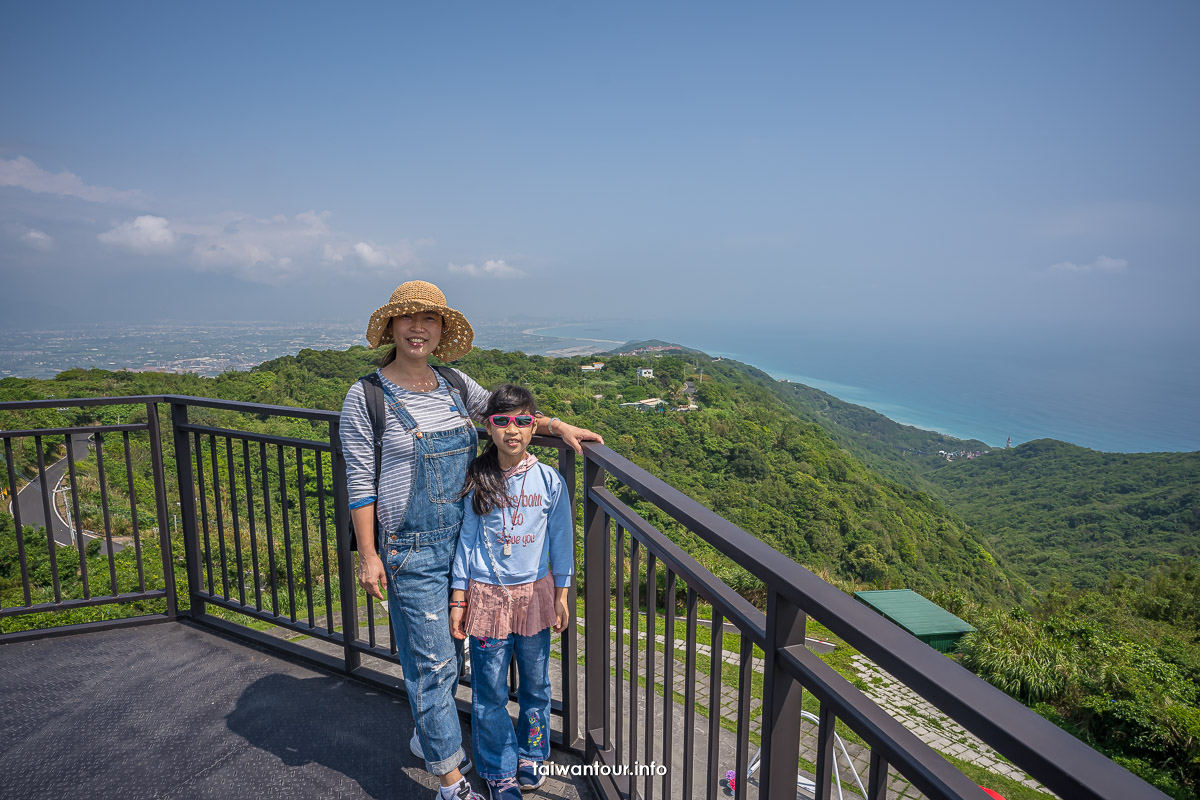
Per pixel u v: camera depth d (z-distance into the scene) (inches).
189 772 71.1
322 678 90.4
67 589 481.1
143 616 106.7
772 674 33.1
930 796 21.6
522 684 67.0
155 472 103.2
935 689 22.0
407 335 62.5
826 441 2984.7
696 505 44.3
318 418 85.4
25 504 1003.9
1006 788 221.9
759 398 3868.1
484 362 3169.3
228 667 93.2
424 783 69.4
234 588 355.3
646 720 53.6
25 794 67.8
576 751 75.4
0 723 80.0
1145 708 384.2
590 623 71.2
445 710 63.2
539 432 68.4
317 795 67.6
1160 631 765.9
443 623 63.3
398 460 61.2
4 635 99.4
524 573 62.0
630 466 56.4
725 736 186.1
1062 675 431.5
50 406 94.7
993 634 476.7
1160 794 15.8
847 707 27.0
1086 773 16.9
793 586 30.2
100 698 85.3
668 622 49.4
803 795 158.2
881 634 25.2
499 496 61.2
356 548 64.9
